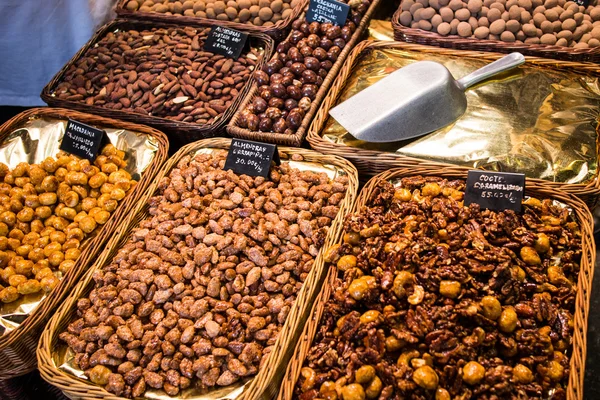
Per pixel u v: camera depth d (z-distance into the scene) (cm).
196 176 119
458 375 94
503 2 132
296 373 97
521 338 97
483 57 129
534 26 129
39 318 107
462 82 124
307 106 124
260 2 142
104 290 107
